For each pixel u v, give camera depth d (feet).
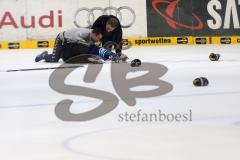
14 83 67.10
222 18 146.51
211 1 146.41
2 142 32.42
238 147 29.73
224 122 37.50
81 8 143.95
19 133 35.12
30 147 30.94
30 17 142.31
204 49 128.16
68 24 143.74
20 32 142.20
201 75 71.61
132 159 27.61
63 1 143.23
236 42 146.51
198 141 31.55
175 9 146.20
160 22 146.20
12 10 141.49
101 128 36.29
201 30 146.51
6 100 51.72
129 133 34.45
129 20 145.28
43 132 35.27
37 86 63.00
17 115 42.47
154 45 146.00
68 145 31.27
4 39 141.69
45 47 143.13
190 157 27.68
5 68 88.07
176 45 144.97
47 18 142.92
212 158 27.32
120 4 145.18
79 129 36.06
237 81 64.18
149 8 146.00
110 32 85.40
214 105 45.06
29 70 83.82
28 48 142.41
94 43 88.53
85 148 30.40
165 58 102.63
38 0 142.31
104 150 29.76
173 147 30.12
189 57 104.73
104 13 144.66
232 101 47.32
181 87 58.59
